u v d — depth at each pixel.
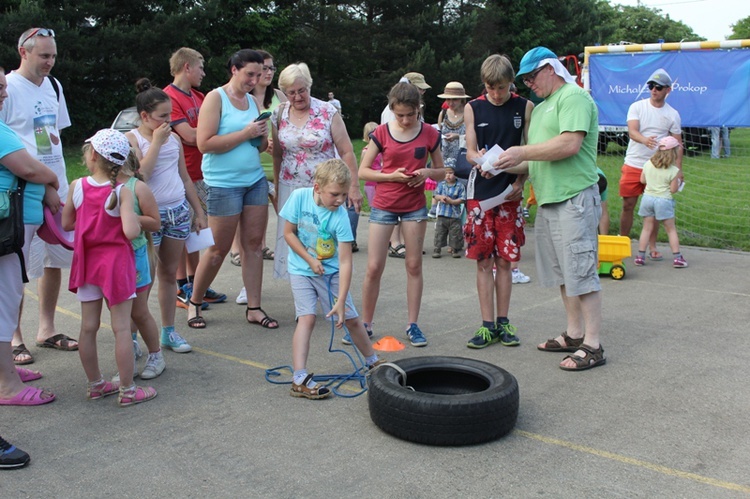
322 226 4.25
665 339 5.33
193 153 6.21
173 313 5.16
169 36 25.11
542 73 4.69
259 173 5.69
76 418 3.99
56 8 23.89
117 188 4.04
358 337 4.53
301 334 4.32
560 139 4.54
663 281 7.22
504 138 5.05
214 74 30.00
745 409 4.02
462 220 8.38
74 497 3.13
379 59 33.25
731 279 7.25
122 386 4.17
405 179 5.01
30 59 4.74
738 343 5.20
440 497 3.10
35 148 4.82
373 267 5.25
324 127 5.56
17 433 3.79
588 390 4.35
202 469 3.38
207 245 5.28
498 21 37.94
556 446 3.60
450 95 7.96
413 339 5.28
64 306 6.49
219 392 4.38
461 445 3.60
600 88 10.18
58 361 4.98
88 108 25.75
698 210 11.46
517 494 3.12
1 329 4.09
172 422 3.93
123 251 4.07
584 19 41.41
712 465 3.37
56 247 5.00
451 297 6.73
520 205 5.23
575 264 4.68
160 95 4.89
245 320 6.01
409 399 3.61
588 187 4.69
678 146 7.80
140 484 3.24
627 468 3.35
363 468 3.38
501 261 5.23
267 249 8.59
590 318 4.75
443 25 33.53
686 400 4.16
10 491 3.18
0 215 3.89
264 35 31.55
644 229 7.96
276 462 3.45
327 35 32.22
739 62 9.21
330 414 4.04
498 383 3.82
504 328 5.27
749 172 13.94
